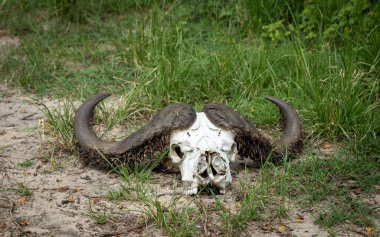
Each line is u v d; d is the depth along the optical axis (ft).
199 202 25.98
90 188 27.45
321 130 32.09
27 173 28.68
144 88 35.68
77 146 29.27
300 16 42.45
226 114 27.55
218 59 37.35
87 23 47.32
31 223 24.95
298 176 28.35
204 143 26.48
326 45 37.63
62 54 42.39
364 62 36.32
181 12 44.52
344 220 25.16
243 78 36.32
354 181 28.25
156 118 27.58
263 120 33.68
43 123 32.32
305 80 34.71
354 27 38.45
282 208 25.46
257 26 42.70
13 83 38.86
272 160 28.84
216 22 42.52
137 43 40.29
